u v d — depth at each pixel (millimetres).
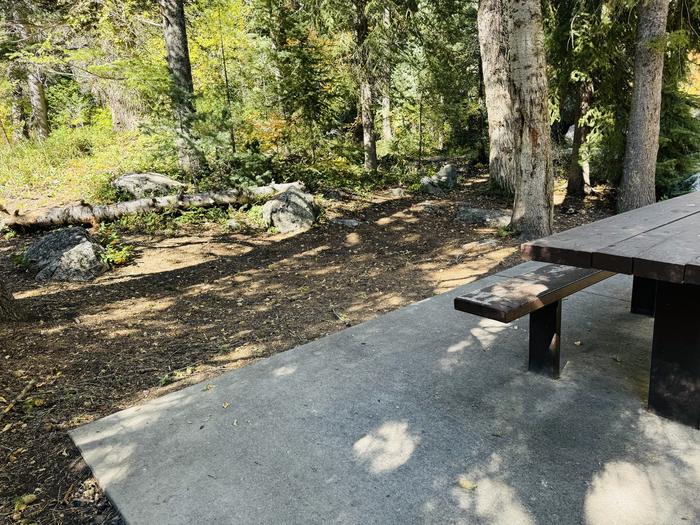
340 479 2287
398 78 15484
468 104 15984
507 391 2984
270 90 11547
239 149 10492
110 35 11719
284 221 8125
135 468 2451
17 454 2666
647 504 2035
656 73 8320
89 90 17812
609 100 9688
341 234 7988
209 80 12047
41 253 6129
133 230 7844
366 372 3326
